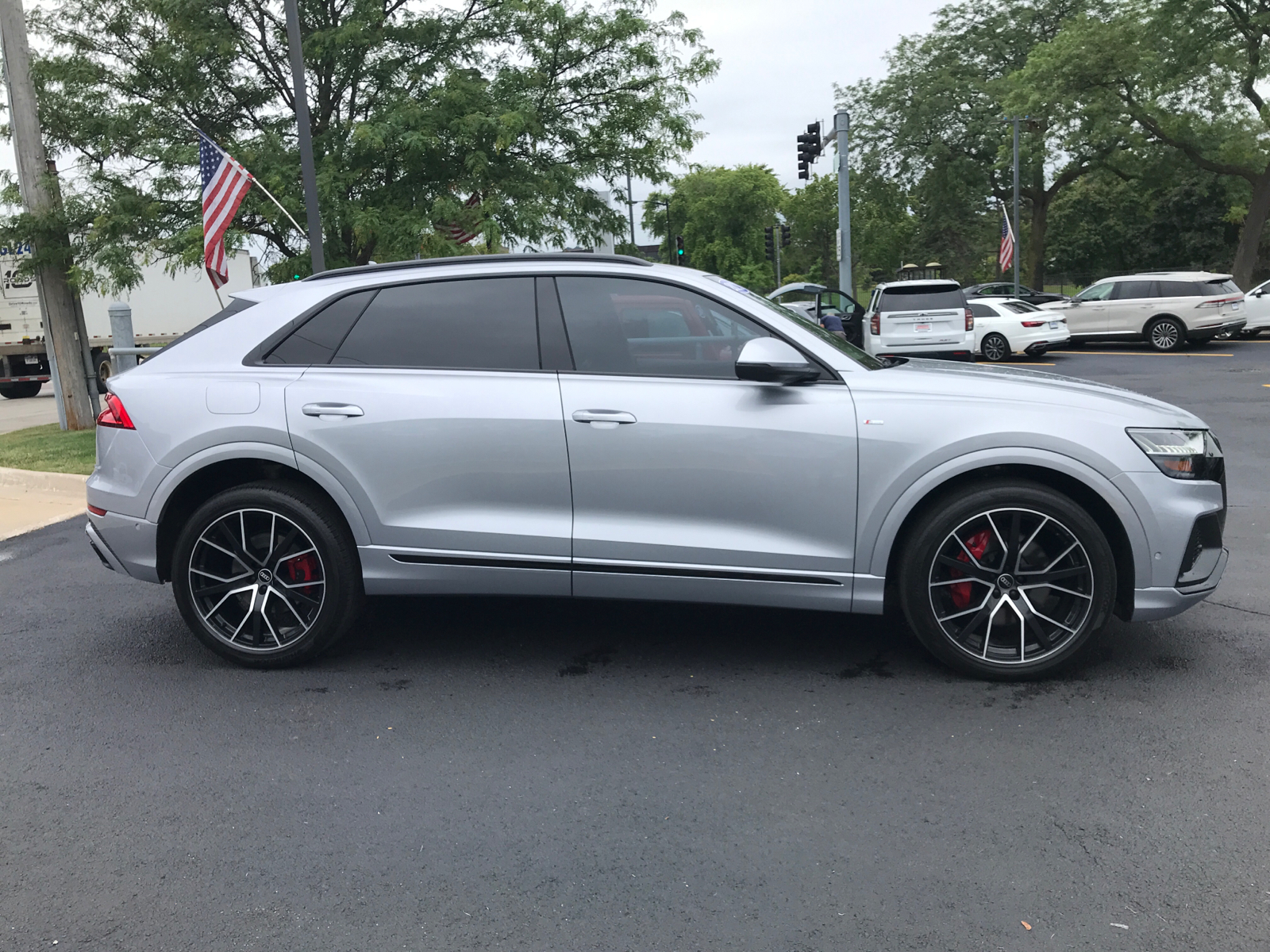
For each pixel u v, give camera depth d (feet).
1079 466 12.37
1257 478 26.84
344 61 43.98
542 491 13.17
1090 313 72.90
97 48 44.83
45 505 27.40
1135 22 98.68
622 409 12.92
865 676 13.38
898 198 139.64
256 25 44.78
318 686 13.55
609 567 13.15
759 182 264.52
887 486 12.60
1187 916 8.05
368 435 13.35
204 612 14.11
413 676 13.83
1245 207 135.95
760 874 8.82
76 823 9.96
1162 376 53.36
